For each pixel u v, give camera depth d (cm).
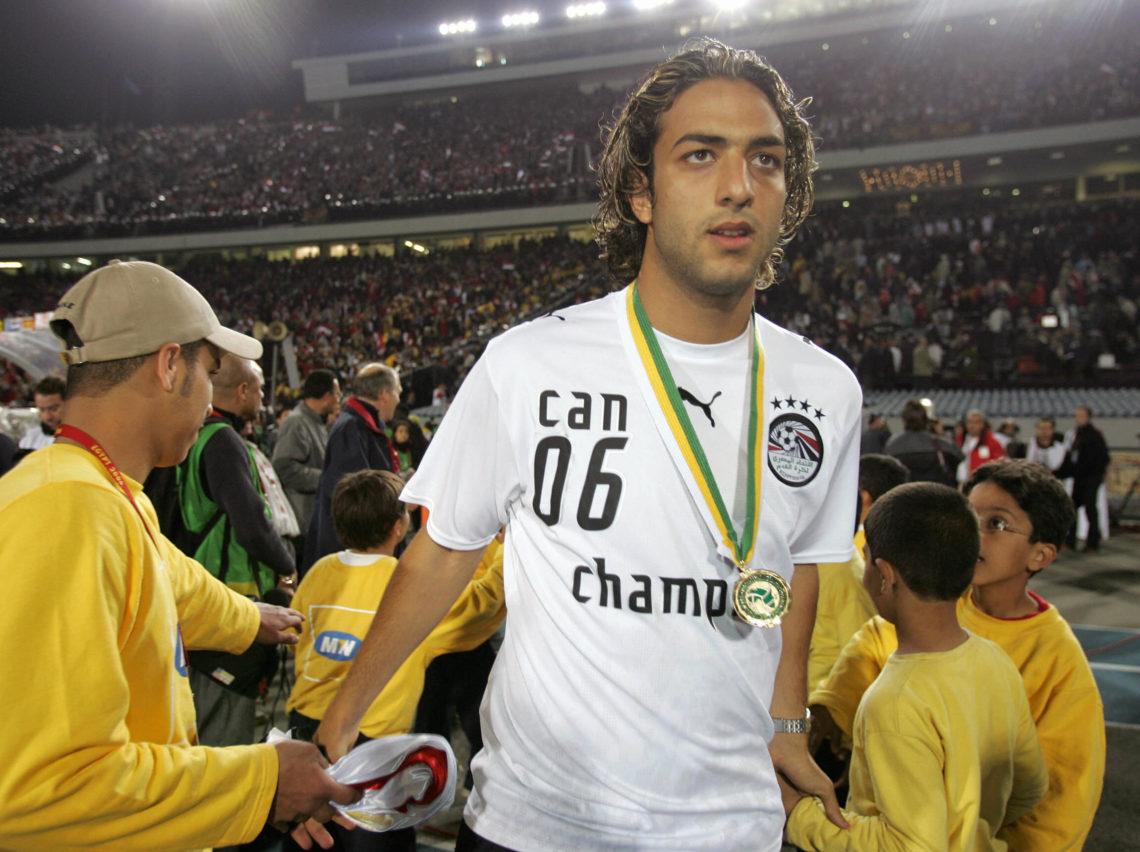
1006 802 161
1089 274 1895
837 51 3272
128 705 112
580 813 110
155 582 125
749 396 120
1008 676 158
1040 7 2898
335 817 136
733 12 3356
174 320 132
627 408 113
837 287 2105
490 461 120
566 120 3366
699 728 110
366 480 251
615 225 138
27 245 3206
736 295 115
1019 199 2769
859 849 138
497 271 2773
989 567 186
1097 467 895
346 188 3256
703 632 110
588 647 110
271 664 249
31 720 98
